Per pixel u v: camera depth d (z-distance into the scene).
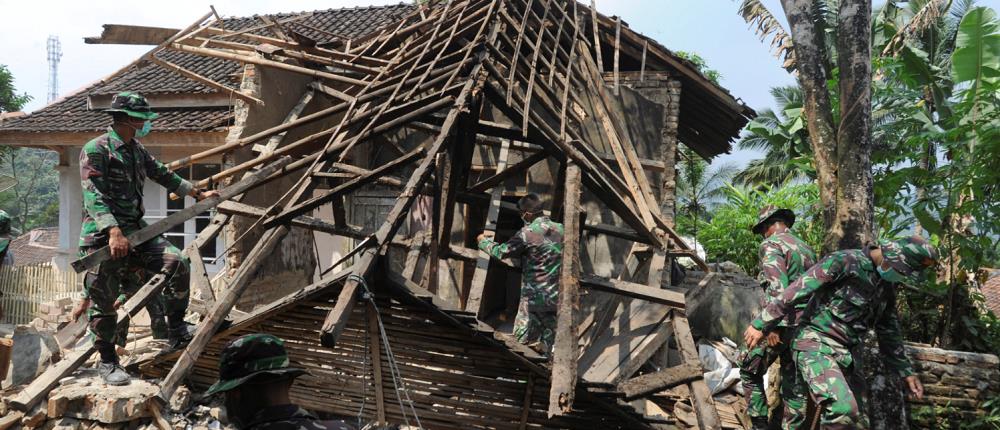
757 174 22.95
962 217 8.07
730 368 7.21
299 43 7.19
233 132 6.80
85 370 4.76
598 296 7.38
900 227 8.38
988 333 7.73
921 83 11.12
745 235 13.55
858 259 3.57
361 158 8.70
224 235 7.14
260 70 7.05
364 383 5.03
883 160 7.94
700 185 24.12
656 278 5.59
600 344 6.18
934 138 7.79
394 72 6.70
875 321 3.77
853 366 3.69
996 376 6.21
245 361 1.69
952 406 6.28
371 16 12.02
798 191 13.45
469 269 8.45
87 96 10.48
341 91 8.16
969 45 8.46
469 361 4.55
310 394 5.38
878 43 15.42
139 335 6.30
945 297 7.78
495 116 7.98
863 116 5.46
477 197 6.58
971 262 7.56
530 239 4.91
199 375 5.28
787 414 3.95
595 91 6.89
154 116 4.24
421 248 6.16
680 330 4.90
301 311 4.66
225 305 4.57
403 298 4.26
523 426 4.77
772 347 3.85
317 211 8.74
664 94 7.67
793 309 3.70
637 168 6.18
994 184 7.34
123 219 4.22
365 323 4.49
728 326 8.18
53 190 61.47
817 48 5.93
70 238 10.18
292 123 5.94
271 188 7.32
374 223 8.84
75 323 4.61
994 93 8.05
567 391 3.36
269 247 4.83
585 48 7.45
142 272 4.69
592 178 5.29
